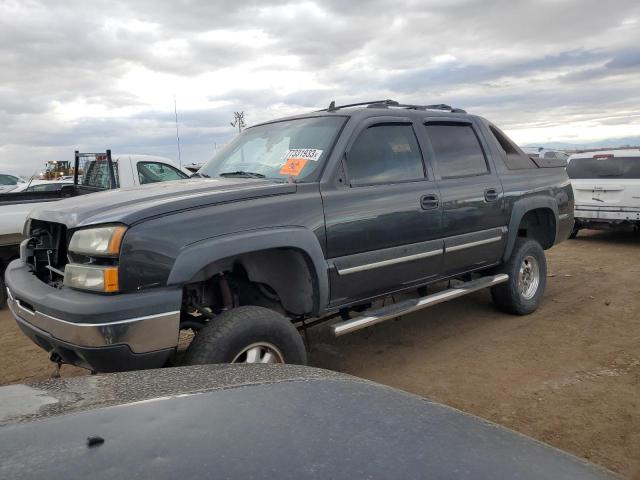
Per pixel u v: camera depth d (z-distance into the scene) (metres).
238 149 4.73
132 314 2.80
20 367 4.73
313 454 1.25
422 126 4.66
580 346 4.84
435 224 4.45
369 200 3.95
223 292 3.56
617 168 10.27
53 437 1.26
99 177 8.92
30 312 3.19
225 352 3.09
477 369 4.36
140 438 1.26
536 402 3.76
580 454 3.11
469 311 6.00
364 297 4.08
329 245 3.70
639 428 3.39
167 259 2.94
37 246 3.73
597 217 10.36
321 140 4.06
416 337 5.20
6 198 7.07
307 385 1.68
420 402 1.69
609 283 7.25
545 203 5.70
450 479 1.23
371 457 1.27
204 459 1.18
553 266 8.51
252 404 1.48
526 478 1.29
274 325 3.29
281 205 3.47
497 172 5.24
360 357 4.72
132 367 2.89
